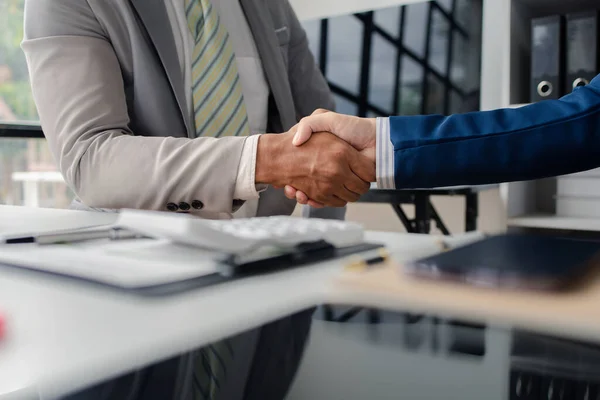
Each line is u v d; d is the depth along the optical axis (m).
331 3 2.46
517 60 1.77
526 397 0.16
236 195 0.75
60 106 0.86
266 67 1.16
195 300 0.31
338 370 0.18
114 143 0.80
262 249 0.45
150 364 0.20
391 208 2.29
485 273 0.29
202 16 1.09
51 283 0.34
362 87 2.18
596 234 1.69
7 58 2.15
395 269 0.33
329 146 0.72
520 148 0.58
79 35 0.90
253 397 0.16
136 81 0.99
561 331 0.22
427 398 0.16
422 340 0.22
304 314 0.26
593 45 1.62
